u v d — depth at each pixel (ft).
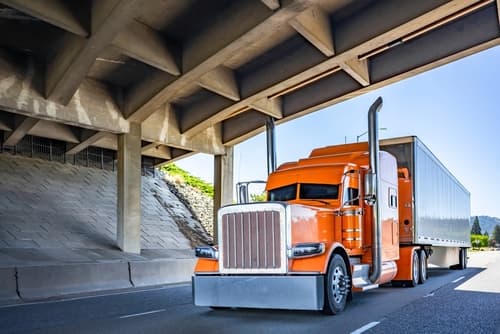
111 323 25.67
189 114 73.15
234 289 26.43
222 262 27.17
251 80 62.34
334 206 30.96
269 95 65.57
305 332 22.04
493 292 39.19
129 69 57.93
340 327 23.18
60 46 50.19
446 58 56.13
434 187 53.93
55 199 79.66
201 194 115.44
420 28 52.01
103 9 40.06
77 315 29.19
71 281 43.91
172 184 112.06
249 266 26.30
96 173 95.91
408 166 46.19
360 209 32.35
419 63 58.13
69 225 71.97
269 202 26.32
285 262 25.50
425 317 26.11
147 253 67.51
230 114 70.38
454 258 70.18
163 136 71.46
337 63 54.90
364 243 32.24
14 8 38.86
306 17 47.14
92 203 84.17
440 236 56.70
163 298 38.52
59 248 60.80
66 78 49.85
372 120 32.09
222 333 22.17
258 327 23.57
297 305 24.85
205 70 51.52
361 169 33.50
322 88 69.31
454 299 34.37
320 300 24.88
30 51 52.80
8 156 84.23
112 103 62.39
